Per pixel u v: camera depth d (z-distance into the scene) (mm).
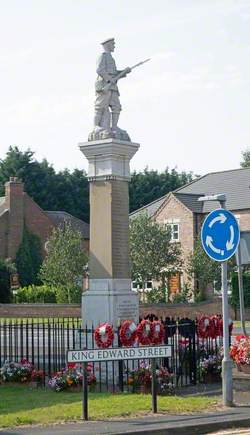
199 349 17281
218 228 13141
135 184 91938
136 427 10969
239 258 15258
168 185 92500
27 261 65312
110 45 20031
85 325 18594
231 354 15320
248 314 47531
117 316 18750
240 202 56812
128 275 19422
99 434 10438
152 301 50438
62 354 19156
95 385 15797
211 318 17547
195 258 52438
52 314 45656
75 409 12570
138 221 52750
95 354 11859
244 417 11844
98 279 19125
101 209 19203
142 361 15586
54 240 54812
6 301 51750
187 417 11867
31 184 85500
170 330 16719
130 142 19391
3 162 86250
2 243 64750
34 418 11781
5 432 10648
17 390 15641
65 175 89000
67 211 87500
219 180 61406
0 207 67875
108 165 19094
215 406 12977
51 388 15711
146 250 51750
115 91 19797
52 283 54844
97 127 19453
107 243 19062
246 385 14695
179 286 55062
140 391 15141
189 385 16406
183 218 57969
